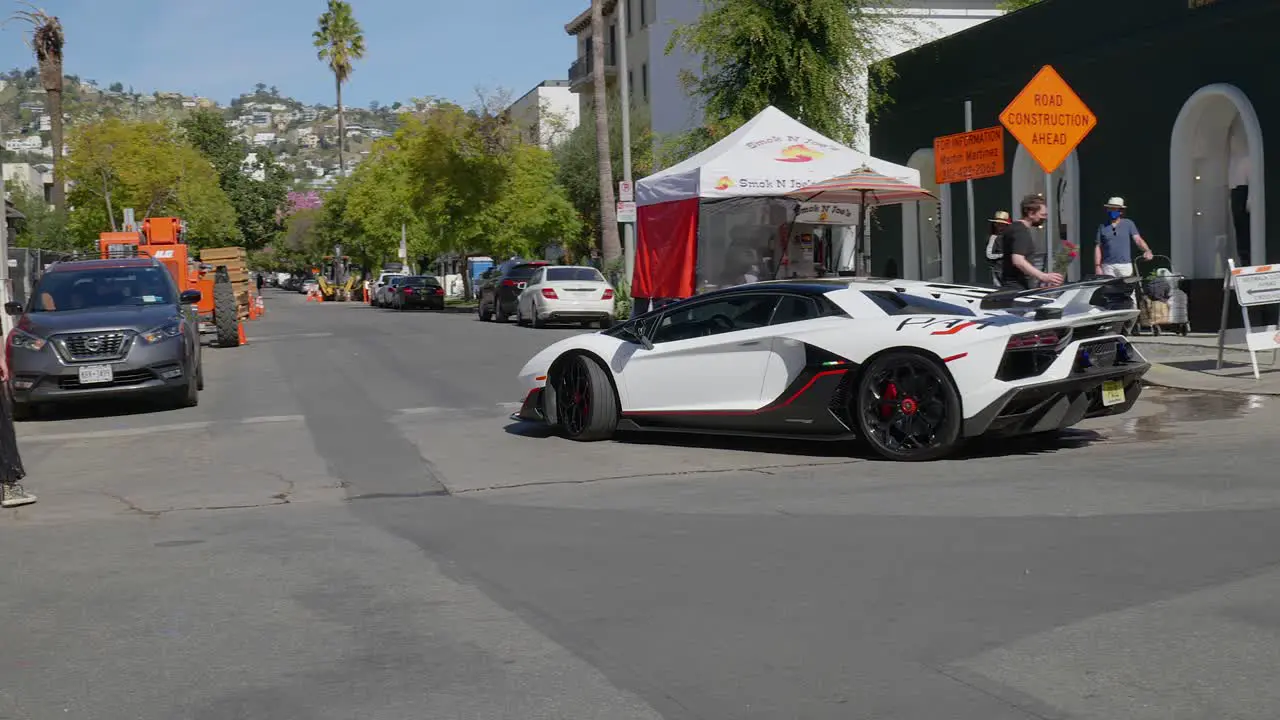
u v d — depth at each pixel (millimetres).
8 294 19594
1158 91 17047
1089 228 18734
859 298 8805
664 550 5910
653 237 16938
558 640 4520
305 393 14555
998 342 7941
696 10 46094
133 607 5207
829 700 3799
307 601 5199
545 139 56938
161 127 55406
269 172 105688
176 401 14336
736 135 16562
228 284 23844
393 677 4172
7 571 5992
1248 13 15297
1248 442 8398
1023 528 6012
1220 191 16656
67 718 3881
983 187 21547
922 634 4414
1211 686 3791
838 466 8297
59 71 50625
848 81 23859
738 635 4488
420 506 7441
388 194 65688
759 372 8969
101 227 54188
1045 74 12070
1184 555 5340
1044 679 3908
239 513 7426
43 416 13812
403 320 35531
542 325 28688
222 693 4066
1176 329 16375
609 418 9812
